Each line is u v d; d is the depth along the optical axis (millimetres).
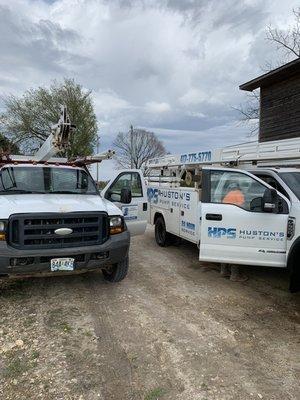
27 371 3488
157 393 3178
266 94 14461
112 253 5172
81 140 39469
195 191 6895
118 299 5379
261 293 5715
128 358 3748
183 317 4773
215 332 4352
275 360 3762
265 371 3559
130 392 3197
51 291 5645
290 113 13219
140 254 8289
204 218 5789
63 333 4270
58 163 6984
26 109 40500
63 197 5750
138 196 7680
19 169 6395
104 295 5531
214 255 5770
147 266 7242
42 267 4750
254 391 3230
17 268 4637
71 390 3213
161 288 5910
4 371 3488
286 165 6773
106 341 4102
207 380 3383
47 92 40531
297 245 5207
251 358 3787
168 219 8422
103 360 3705
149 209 9641
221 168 6004
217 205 5797
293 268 5230
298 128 12852
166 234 8797
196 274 6715
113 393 3180
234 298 5488
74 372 3488
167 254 8273
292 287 5258
